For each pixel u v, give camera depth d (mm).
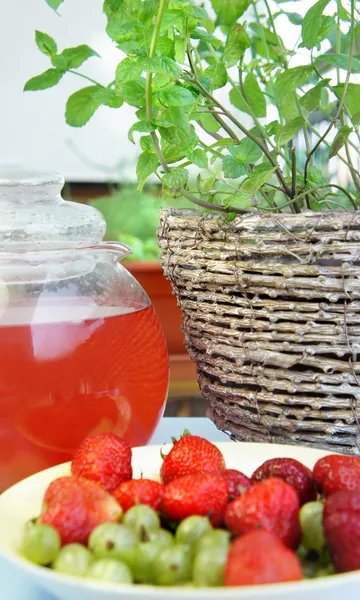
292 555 339
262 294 527
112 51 1691
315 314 508
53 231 548
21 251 531
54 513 387
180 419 741
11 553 378
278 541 344
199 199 550
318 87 571
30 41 1985
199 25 552
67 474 475
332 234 495
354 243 492
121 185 1600
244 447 511
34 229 546
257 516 375
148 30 511
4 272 532
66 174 2061
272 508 376
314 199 584
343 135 544
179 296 603
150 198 1507
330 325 507
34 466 519
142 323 556
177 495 403
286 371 528
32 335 501
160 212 624
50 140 2076
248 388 555
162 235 606
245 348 536
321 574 381
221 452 504
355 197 610
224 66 558
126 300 557
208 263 541
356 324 504
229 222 529
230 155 587
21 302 518
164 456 489
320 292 503
